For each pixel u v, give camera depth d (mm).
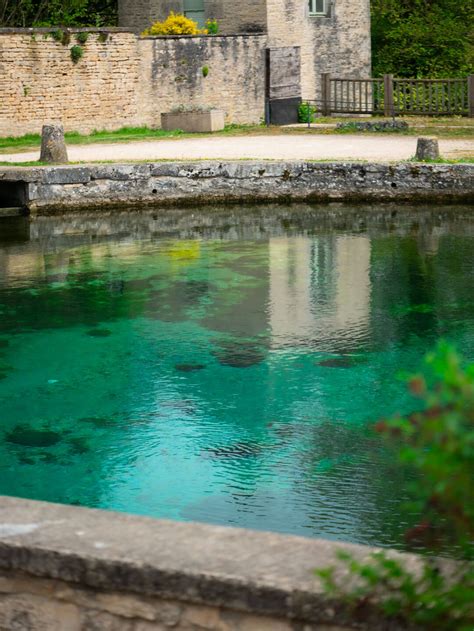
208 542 3078
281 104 28484
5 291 13102
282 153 21328
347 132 25500
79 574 3062
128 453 7844
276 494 6992
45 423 8547
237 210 19188
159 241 16328
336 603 2803
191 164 19688
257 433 8203
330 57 30250
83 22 32031
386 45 36844
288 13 28859
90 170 19281
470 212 18234
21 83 24562
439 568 2807
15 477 7406
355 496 6906
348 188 19578
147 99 26953
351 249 15289
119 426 8430
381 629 2775
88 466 7602
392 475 7262
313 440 8023
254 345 10609
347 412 8656
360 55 31172
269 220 18062
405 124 25375
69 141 24328
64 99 25438
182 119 26500
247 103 28062
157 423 8492
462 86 27641
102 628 3107
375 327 11172
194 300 12477
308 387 9312
